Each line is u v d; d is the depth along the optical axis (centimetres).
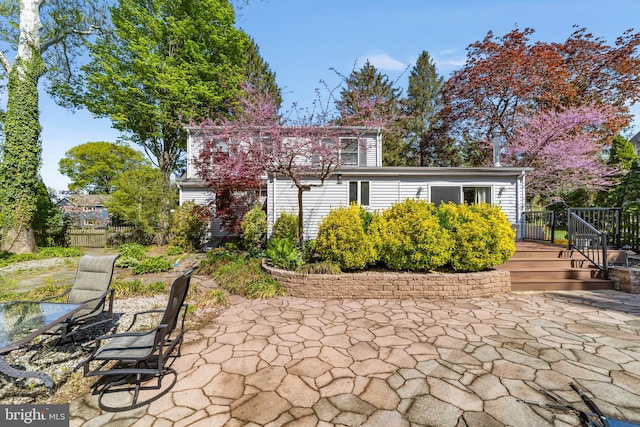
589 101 1436
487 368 299
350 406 242
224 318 455
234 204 1139
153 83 1408
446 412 233
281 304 527
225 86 1522
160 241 1349
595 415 223
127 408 243
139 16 1388
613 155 1670
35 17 1145
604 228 783
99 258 429
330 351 341
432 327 411
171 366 309
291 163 771
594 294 583
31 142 1149
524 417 225
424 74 2806
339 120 795
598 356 323
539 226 926
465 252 579
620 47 1402
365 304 524
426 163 2342
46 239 1299
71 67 1362
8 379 292
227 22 1579
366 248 588
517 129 1357
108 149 3022
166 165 1583
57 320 289
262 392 263
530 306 506
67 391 274
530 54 1402
